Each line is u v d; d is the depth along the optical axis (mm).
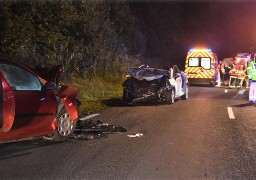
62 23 19391
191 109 13609
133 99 14867
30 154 7047
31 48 16734
